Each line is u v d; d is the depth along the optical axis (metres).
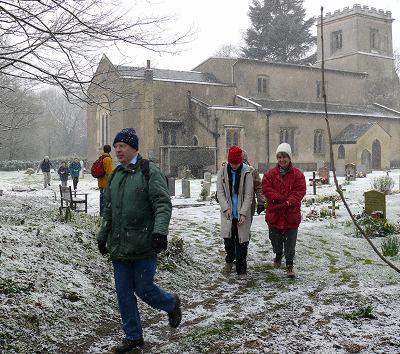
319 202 18.62
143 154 40.25
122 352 4.21
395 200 18.20
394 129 51.16
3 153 63.62
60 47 7.96
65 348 4.31
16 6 7.36
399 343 4.27
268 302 5.74
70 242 6.91
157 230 4.16
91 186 29.80
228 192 7.23
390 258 8.51
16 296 4.88
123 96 10.02
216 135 39.97
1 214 11.34
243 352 4.14
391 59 56.91
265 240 10.34
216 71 46.53
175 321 4.58
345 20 55.91
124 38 8.20
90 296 5.44
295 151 44.78
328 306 5.51
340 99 52.00
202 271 7.46
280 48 70.88
